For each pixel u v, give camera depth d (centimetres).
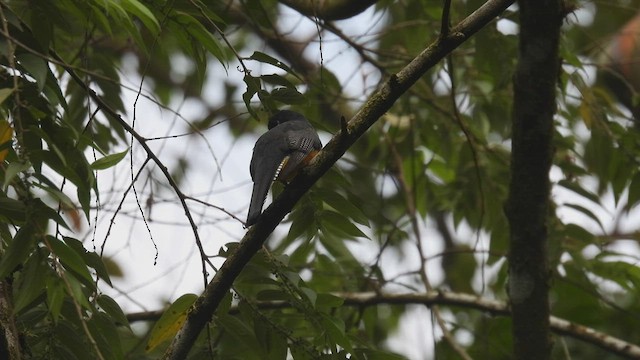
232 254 791
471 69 1309
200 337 931
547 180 980
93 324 736
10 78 691
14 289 697
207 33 826
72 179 699
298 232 871
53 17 791
